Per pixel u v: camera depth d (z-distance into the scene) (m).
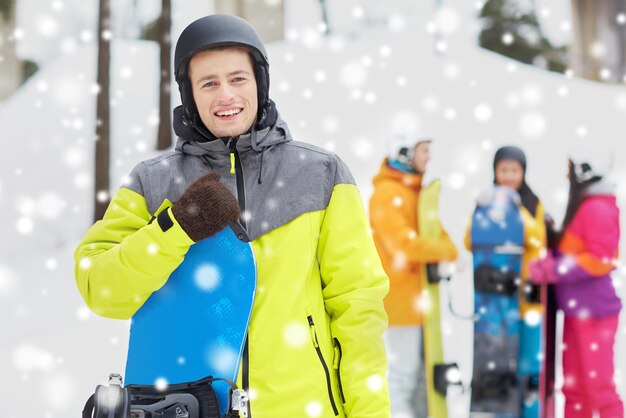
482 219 5.24
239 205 2.22
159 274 2.08
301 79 11.78
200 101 2.24
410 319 5.25
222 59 2.22
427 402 5.20
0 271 6.92
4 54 11.93
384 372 2.22
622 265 7.79
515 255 5.19
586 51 13.80
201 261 2.12
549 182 9.59
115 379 1.97
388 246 5.27
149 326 2.14
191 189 2.05
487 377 5.20
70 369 5.94
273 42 12.97
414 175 5.38
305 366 2.13
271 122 2.29
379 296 2.24
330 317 2.29
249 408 2.09
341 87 11.48
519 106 11.36
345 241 2.25
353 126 10.57
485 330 5.21
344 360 2.20
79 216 9.13
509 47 13.81
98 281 2.12
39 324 6.84
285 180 2.25
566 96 11.76
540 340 5.18
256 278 2.11
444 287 7.20
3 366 5.94
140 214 2.28
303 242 2.20
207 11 12.56
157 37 13.38
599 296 5.09
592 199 5.07
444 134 10.48
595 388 5.10
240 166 2.26
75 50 12.29
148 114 10.91
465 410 5.39
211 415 2.04
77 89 11.16
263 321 2.13
